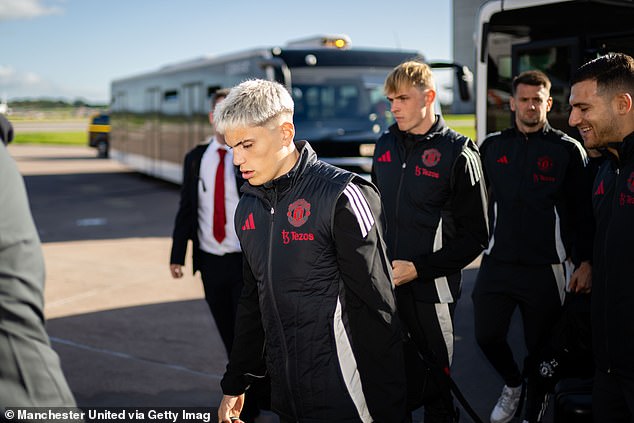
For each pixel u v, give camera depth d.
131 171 23.11
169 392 4.36
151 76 18.47
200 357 5.02
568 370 3.34
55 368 1.55
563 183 3.50
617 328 2.36
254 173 2.05
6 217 1.46
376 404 2.13
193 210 3.90
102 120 29.77
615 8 5.83
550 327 3.60
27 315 1.48
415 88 2.99
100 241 10.02
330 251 2.07
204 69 14.36
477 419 2.73
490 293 3.64
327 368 2.09
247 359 2.36
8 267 1.46
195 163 3.89
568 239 3.57
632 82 2.31
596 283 2.48
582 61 5.96
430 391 2.72
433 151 3.01
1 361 1.46
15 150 35.47
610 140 2.37
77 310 6.31
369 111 10.20
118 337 5.50
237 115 1.99
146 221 11.99
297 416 2.15
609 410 2.52
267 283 2.11
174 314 6.17
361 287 2.05
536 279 3.53
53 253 9.12
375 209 2.11
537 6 6.11
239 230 2.20
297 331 2.10
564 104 6.16
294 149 2.13
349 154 9.88
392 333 2.10
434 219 3.03
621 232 2.33
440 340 3.08
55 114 123.75
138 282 7.44
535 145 3.55
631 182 2.31
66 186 18.06
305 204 2.06
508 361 3.72
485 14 6.51
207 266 3.87
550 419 3.83
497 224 3.63
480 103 6.82
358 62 10.40
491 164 3.68
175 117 16.45
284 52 10.40
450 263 2.92
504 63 6.68
